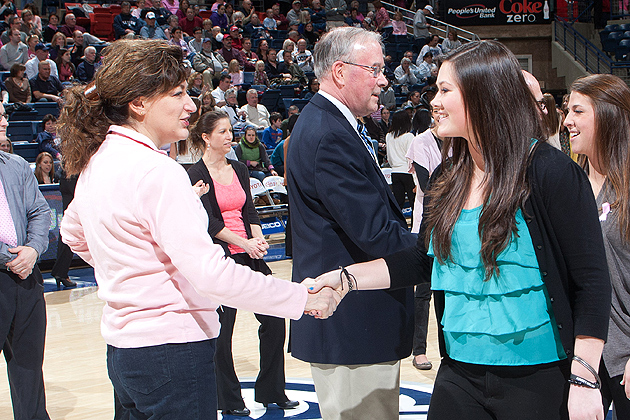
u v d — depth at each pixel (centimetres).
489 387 158
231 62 1280
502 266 154
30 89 1055
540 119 158
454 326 162
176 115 165
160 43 163
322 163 200
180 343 155
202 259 149
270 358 329
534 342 154
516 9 1625
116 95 159
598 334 144
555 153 152
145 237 152
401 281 179
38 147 925
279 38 1528
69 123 162
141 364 153
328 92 216
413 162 378
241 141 933
